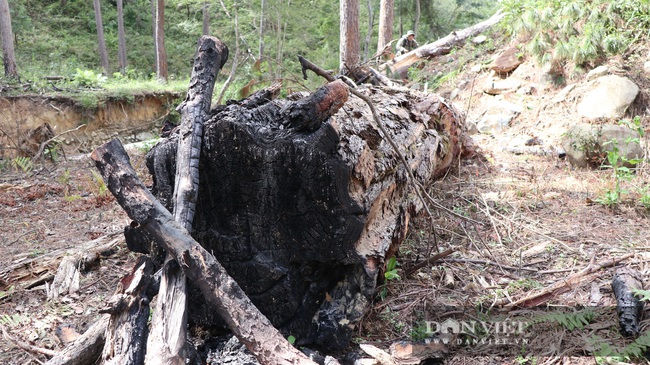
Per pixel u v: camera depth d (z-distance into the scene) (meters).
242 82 12.45
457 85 8.85
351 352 2.92
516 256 3.97
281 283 3.07
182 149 3.05
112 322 2.67
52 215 5.82
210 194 3.13
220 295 2.57
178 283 2.68
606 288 3.35
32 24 23.45
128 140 13.12
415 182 3.52
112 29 26.73
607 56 7.37
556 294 3.37
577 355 2.78
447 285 3.53
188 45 27.03
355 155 2.94
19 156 8.96
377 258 3.04
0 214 5.86
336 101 2.92
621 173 5.49
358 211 2.88
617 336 2.87
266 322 2.56
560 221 4.57
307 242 2.98
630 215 4.61
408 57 10.33
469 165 6.27
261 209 3.04
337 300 3.01
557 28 7.91
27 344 3.17
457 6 21.30
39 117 11.62
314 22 17.66
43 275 4.20
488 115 7.81
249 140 2.96
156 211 2.77
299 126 2.92
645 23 7.54
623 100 6.65
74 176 7.78
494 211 4.74
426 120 4.85
